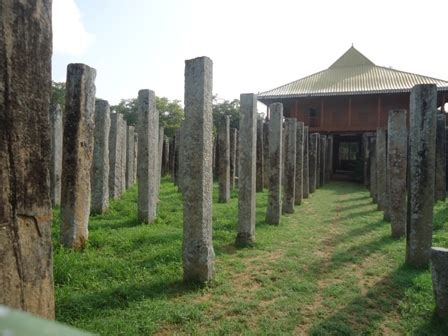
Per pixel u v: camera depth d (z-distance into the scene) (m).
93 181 10.02
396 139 8.48
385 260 6.83
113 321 4.09
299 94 32.88
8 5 2.34
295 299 5.04
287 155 11.97
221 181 13.78
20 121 2.43
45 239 2.60
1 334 0.55
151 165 9.23
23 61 2.44
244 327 4.23
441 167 14.50
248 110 7.61
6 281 2.35
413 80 32.44
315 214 12.07
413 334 4.15
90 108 6.96
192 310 4.46
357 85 33.03
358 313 4.66
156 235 7.73
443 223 9.95
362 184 25.11
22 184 2.44
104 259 6.11
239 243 7.61
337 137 35.06
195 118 5.28
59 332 0.64
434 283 4.48
